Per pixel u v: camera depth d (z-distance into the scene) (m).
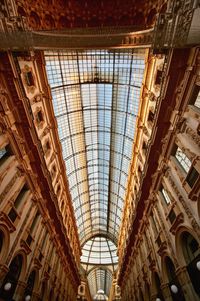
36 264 15.93
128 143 27.94
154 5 12.31
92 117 27.53
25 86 14.01
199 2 6.96
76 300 38.28
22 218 13.77
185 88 10.73
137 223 21.42
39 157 15.46
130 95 22.81
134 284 24.70
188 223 10.83
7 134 12.17
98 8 13.98
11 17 8.66
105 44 9.99
